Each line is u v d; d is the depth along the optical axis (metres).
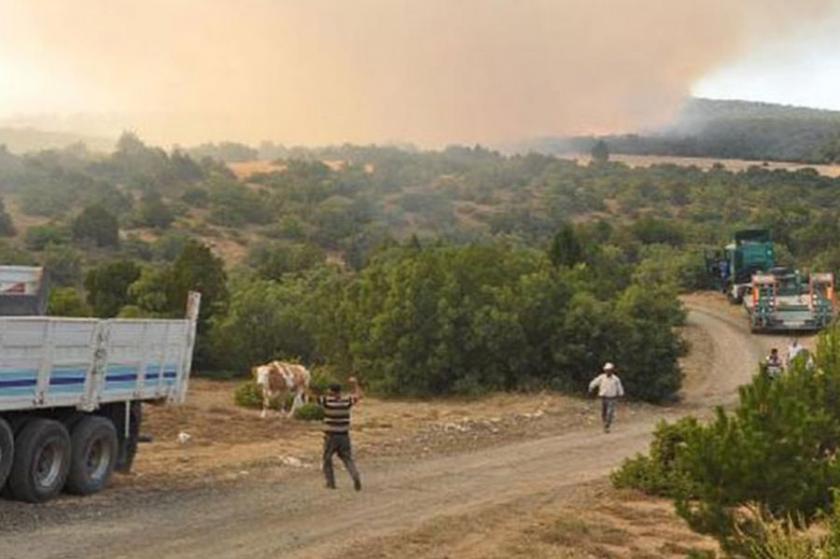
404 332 38.31
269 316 46.31
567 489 19.09
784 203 133.50
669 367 38.66
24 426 15.30
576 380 38.88
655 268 80.50
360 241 118.50
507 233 129.75
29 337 14.88
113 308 51.88
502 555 13.24
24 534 13.20
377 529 14.52
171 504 15.89
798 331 56.50
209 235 118.31
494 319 37.66
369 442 24.81
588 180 171.50
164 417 28.44
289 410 30.92
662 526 15.73
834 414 14.91
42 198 125.38
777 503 11.04
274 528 14.30
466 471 21.11
